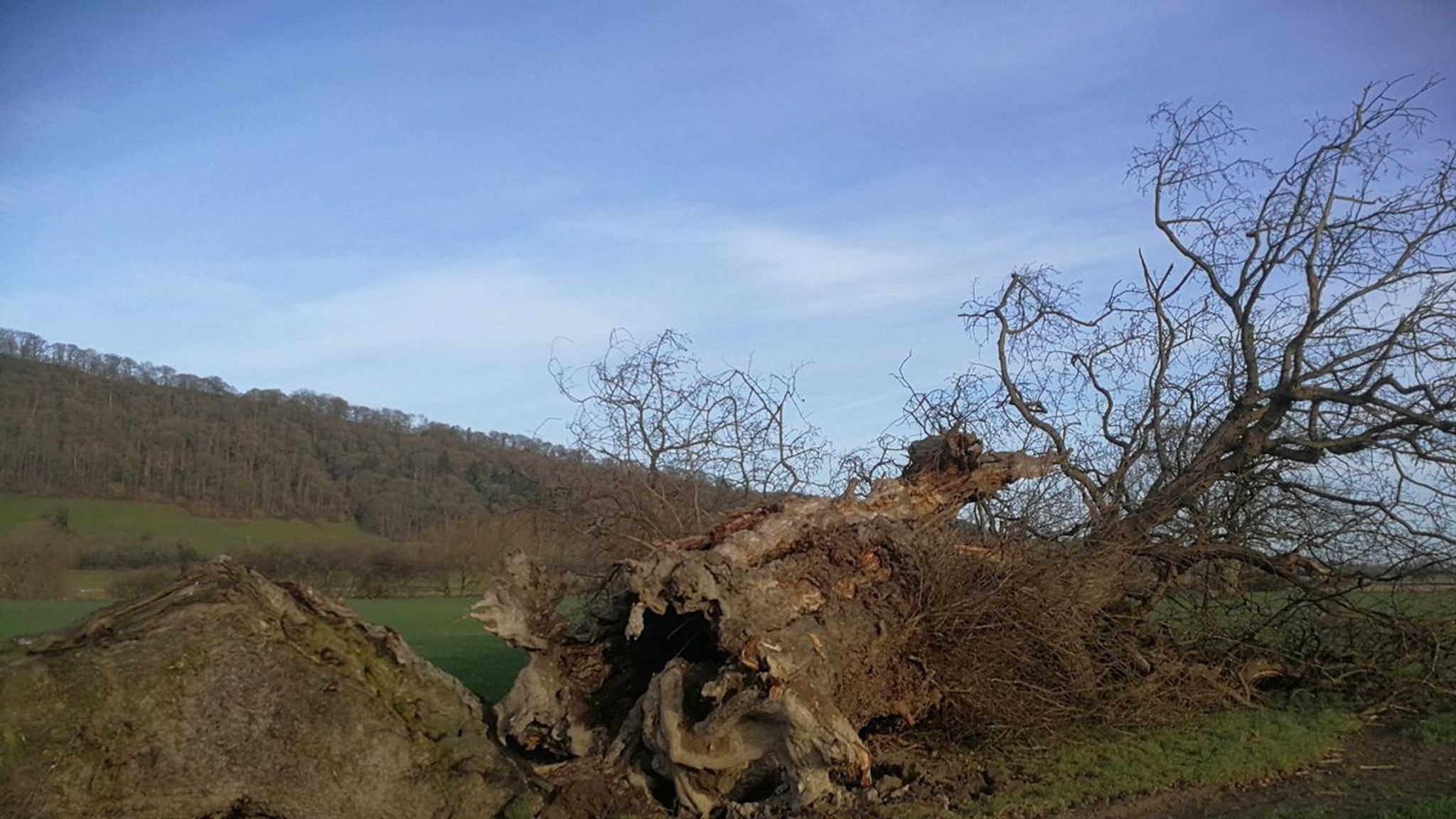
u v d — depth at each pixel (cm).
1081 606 919
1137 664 963
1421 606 1091
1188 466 1102
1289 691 1077
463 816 665
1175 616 1052
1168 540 1068
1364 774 793
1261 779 781
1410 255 1096
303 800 616
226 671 620
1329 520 1084
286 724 624
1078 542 1002
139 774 585
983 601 846
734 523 877
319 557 3034
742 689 726
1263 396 1099
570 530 1098
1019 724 859
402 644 711
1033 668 884
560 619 844
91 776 575
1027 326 1205
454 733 698
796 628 754
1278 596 1096
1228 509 1099
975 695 845
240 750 609
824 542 844
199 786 595
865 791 740
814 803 718
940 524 941
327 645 679
